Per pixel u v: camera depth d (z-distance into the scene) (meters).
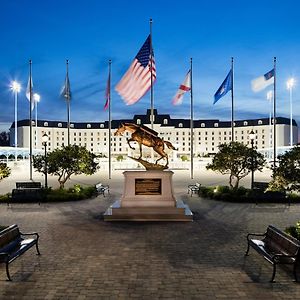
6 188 30.45
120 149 146.12
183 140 144.50
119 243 11.58
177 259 9.80
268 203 20.77
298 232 11.46
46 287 7.77
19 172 50.22
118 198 23.42
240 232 13.34
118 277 8.37
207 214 17.28
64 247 11.07
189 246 11.22
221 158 23.02
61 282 8.05
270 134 132.75
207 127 145.75
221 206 19.84
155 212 15.68
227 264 9.38
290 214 17.33
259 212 17.89
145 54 26.75
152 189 15.99
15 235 9.79
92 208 19.19
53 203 21.09
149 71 26.59
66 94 39.25
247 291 7.57
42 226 14.40
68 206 19.92
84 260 9.69
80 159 23.62
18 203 21.00
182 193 26.23
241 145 23.19
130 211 15.67
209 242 11.76
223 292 7.51
